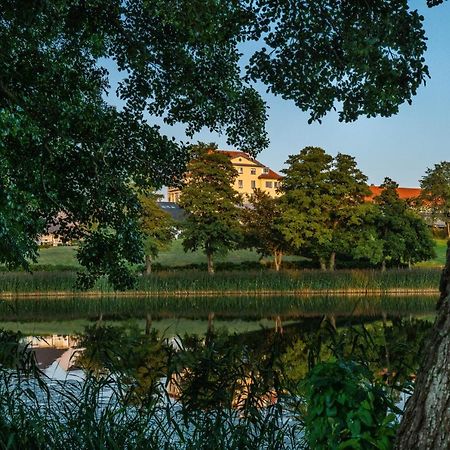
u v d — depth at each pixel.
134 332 19.42
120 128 11.57
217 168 47.56
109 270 12.20
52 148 10.67
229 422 5.12
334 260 52.31
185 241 47.62
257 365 5.70
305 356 10.05
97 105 11.40
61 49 11.09
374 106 7.23
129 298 35.88
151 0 7.68
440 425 2.50
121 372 6.01
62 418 5.33
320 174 48.56
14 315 26.88
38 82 10.67
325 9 7.15
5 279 35.56
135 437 4.93
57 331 19.98
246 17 7.59
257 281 38.31
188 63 10.39
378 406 3.26
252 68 7.98
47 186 11.01
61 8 8.61
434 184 61.06
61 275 36.41
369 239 48.50
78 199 11.53
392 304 32.41
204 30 7.57
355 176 49.22
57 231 12.23
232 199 48.22
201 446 4.91
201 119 11.53
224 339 16.14
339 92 7.71
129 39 9.96
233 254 61.03
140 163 11.98
